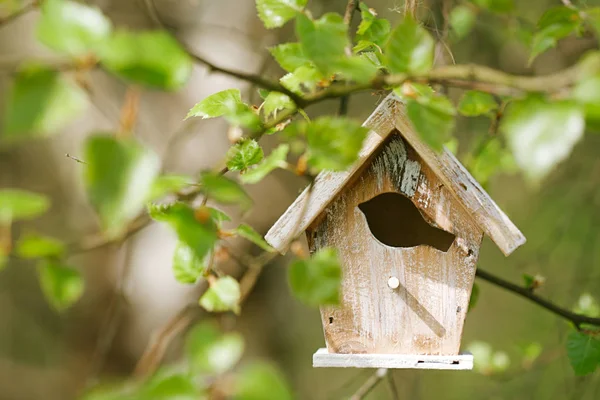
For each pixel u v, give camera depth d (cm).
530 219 1030
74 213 863
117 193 216
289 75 394
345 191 449
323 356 452
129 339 810
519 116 242
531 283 522
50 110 217
